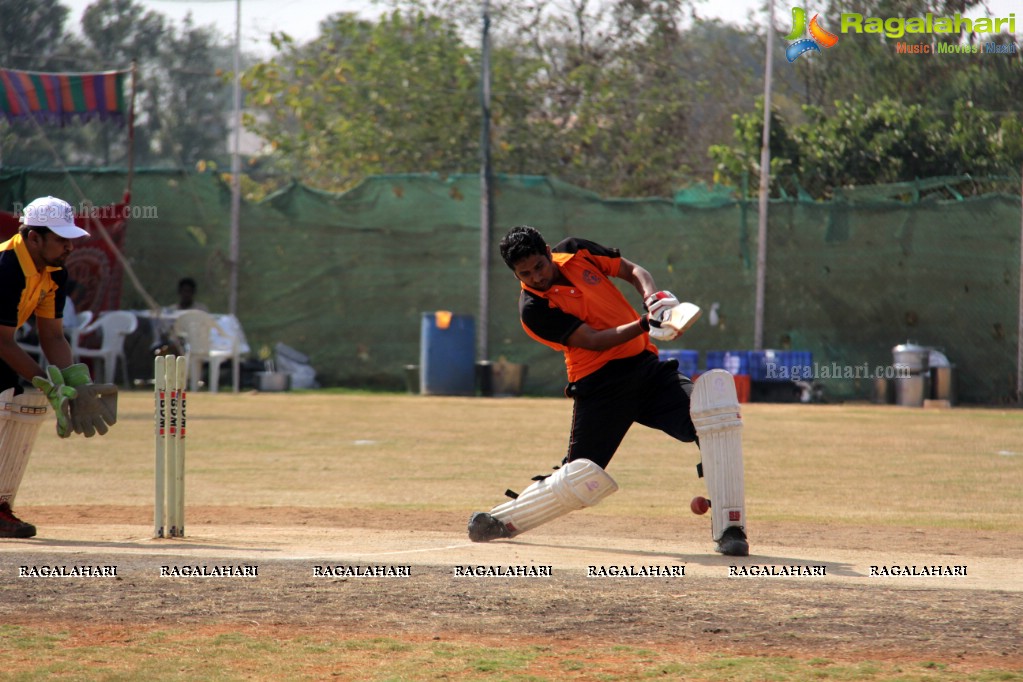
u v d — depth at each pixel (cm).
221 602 1316
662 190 7525
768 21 5812
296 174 8150
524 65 7731
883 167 6269
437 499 2327
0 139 7375
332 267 6097
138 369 5991
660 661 1100
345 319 6094
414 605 1308
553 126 7644
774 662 1095
